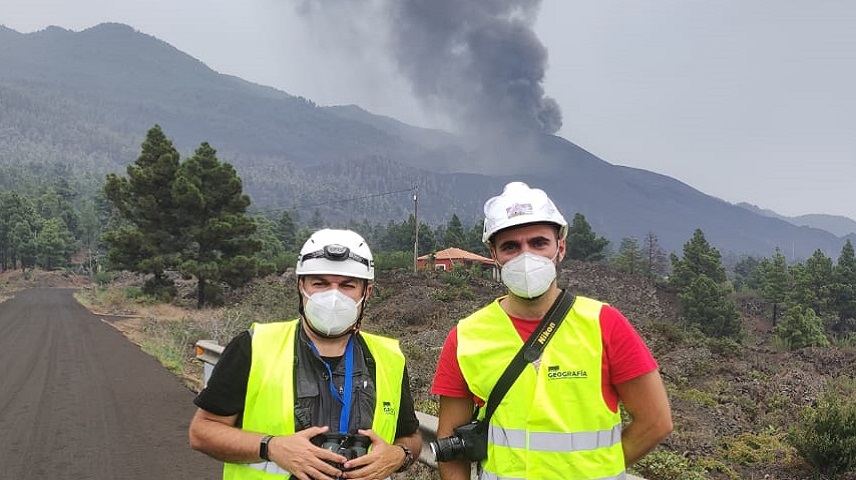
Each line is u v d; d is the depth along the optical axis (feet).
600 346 9.04
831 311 211.61
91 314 108.78
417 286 130.52
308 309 9.36
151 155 126.93
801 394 54.03
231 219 123.85
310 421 9.21
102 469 21.70
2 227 357.20
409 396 10.48
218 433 9.22
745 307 220.02
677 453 33.09
